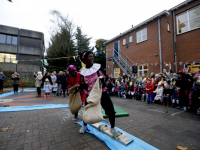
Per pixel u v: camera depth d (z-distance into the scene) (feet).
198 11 27.43
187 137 8.01
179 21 31.17
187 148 6.67
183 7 30.01
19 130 8.79
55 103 18.70
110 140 7.22
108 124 10.02
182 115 13.14
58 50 58.54
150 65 33.42
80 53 7.81
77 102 9.16
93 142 7.18
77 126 9.61
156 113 13.87
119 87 28.81
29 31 66.59
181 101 15.40
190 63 28.35
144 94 22.08
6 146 6.70
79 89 8.84
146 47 34.86
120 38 45.75
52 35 57.06
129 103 20.11
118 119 11.54
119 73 45.14
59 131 8.66
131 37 41.09
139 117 12.26
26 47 65.00
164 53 30.09
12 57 63.41
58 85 28.09
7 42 62.44
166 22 30.58
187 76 15.64
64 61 62.18
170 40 31.32
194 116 12.80
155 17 31.76
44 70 81.41
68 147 6.64
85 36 77.66
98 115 6.48
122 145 6.71
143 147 6.55
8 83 51.37
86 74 7.33
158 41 31.50
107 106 7.49
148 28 34.50
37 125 9.77
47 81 23.49
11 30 62.59
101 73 7.31
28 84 55.62
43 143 7.04
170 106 17.70
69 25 54.49
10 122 10.39
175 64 30.17
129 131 8.85
